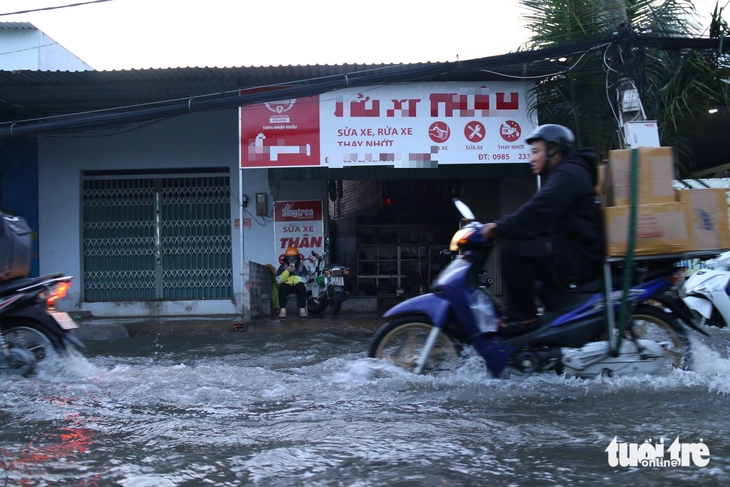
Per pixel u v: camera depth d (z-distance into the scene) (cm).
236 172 1215
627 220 409
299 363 573
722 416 351
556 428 333
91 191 1233
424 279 1362
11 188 1162
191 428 346
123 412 384
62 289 525
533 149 433
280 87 1010
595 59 904
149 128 1216
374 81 903
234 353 661
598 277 426
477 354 432
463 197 1251
